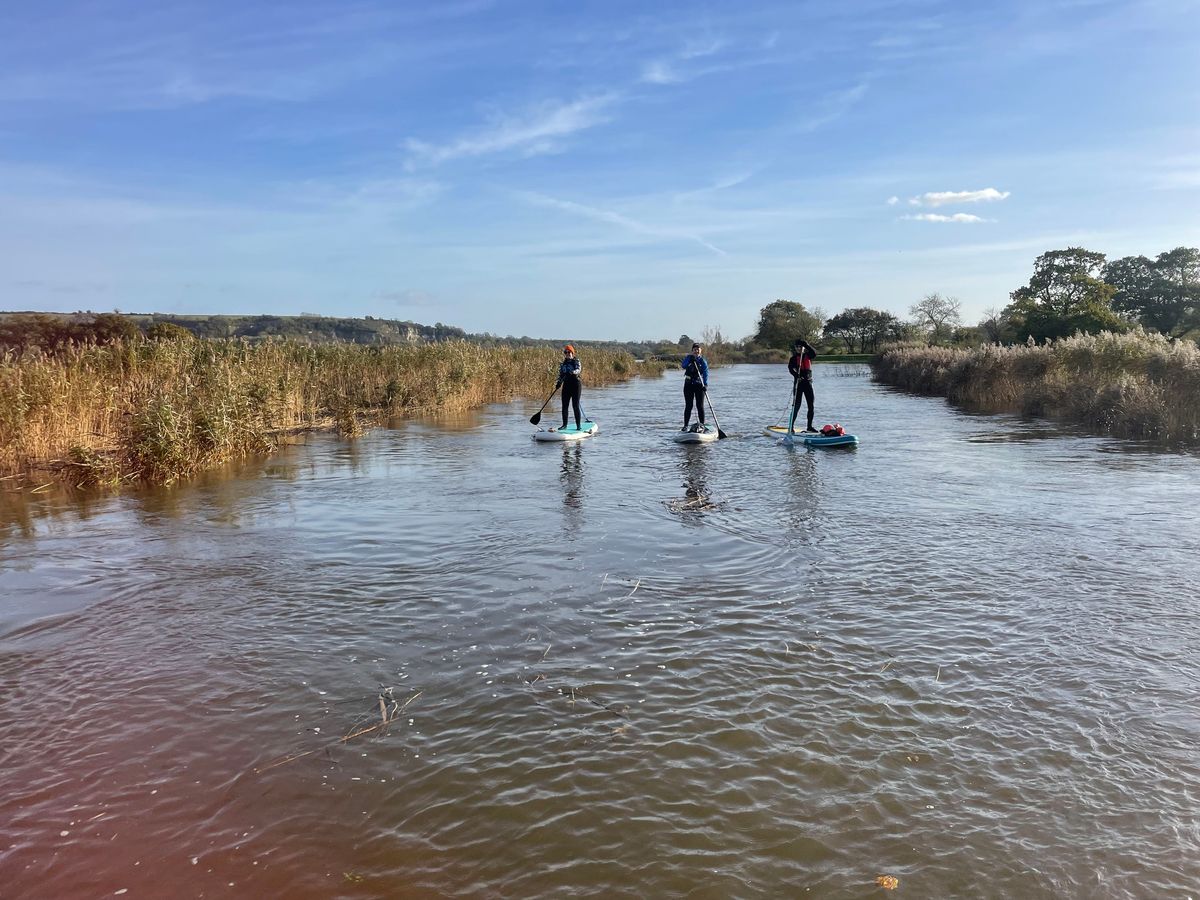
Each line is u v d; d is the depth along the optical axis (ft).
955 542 25.98
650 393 114.21
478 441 54.75
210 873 10.37
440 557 24.73
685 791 12.03
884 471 40.91
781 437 55.88
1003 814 11.37
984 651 16.96
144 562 24.54
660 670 16.22
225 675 16.33
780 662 16.53
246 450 47.03
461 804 11.80
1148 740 13.28
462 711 14.62
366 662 16.87
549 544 26.14
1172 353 58.49
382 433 59.52
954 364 101.76
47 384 43.98
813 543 26.04
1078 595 20.49
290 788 12.28
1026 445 50.65
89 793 12.23
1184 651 16.83
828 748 13.15
